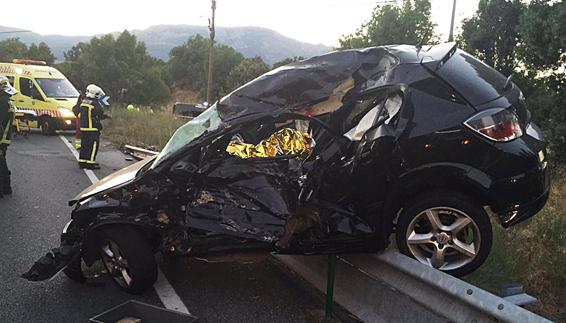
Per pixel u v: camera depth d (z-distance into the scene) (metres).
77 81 46.88
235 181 4.08
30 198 7.79
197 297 4.29
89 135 10.41
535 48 11.28
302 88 4.21
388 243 3.88
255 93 4.27
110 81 47.94
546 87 12.40
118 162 11.56
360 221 3.83
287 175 4.04
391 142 3.76
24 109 16.98
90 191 4.60
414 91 3.86
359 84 4.19
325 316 3.90
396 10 23.03
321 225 3.85
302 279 4.68
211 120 4.25
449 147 3.66
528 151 3.66
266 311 4.04
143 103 49.75
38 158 11.84
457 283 3.00
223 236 4.00
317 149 4.16
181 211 4.11
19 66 17.83
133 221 4.12
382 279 3.68
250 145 4.20
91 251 4.42
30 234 5.93
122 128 17.14
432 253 3.85
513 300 3.43
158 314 3.47
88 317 3.92
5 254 5.25
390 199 3.79
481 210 3.71
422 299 3.26
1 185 7.80
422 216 3.82
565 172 9.94
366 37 23.92
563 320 3.80
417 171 3.72
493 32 14.38
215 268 4.91
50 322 3.83
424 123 3.73
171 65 75.62
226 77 66.88
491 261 4.27
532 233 5.09
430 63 3.96
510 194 3.63
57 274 4.78
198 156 4.12
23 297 4.27
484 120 3.64
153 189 4.16
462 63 4.07
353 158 3.89
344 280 4.07
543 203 3.79
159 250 4.28
